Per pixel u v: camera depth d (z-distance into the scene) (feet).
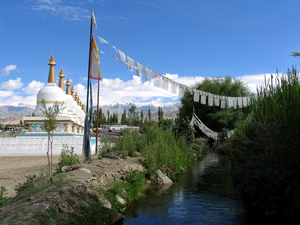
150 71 35.76
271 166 23.97
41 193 19.74
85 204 21.18
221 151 94.58
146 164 44.57
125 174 35.58
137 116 379.14
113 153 45.65
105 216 21.36
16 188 27.12
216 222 24.14
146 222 24.29
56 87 87.51
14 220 14.90
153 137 61.72
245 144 33.22
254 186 26.89
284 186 22.79
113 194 28.71
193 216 25.86
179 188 38.34
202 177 47.16
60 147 75.36
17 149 74.90
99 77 42.04
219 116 125.29
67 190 21.27
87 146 38.93
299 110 23.63
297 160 22.11
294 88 25.75
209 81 138.82
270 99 30.12
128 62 34.58
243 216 25.54
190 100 137.18
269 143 25.22
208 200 31.63
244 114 122.52
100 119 347.56
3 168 47.03
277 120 25.27
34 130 80.23
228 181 42.98
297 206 21.54
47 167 45.21
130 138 55.62
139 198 32.73
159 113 355.56
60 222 16.97
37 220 15.61
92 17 39.52
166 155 49.37
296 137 22.65
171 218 25.36
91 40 39.11
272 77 31.24
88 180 26.37
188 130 92.73
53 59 90.22
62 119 79.97
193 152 82.12
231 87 136.05
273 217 24.79
